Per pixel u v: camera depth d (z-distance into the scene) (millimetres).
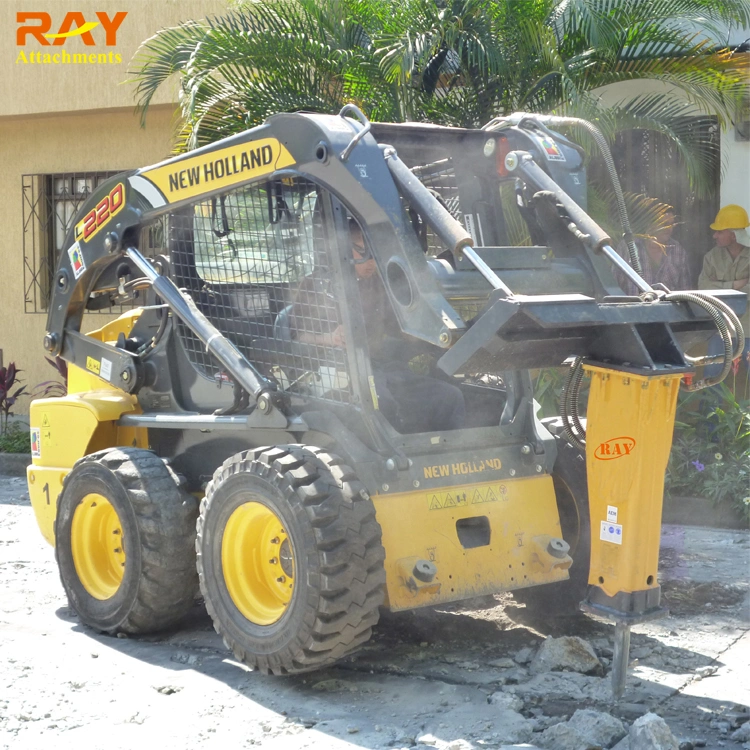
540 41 8266
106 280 6266
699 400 8625
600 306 4223
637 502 4242
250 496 4660
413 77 8758
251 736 4121
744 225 9656
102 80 12117
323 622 4383
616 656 4387
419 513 4738
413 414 5305
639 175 10648
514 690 4594
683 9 8492
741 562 6699
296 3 8844
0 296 13258
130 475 5336
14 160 13078
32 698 4535
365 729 4188
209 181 5367
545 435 5285
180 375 5754
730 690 4602
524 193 5410
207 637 5426
